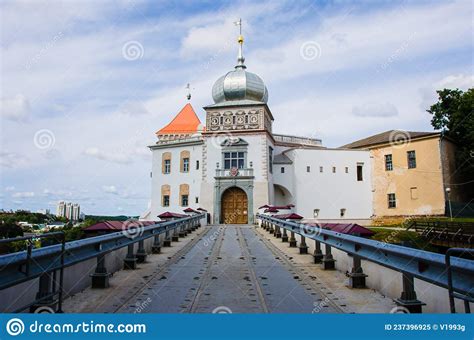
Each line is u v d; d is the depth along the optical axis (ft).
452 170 144.66
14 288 19.52
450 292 14.51
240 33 155.63
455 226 91.71
